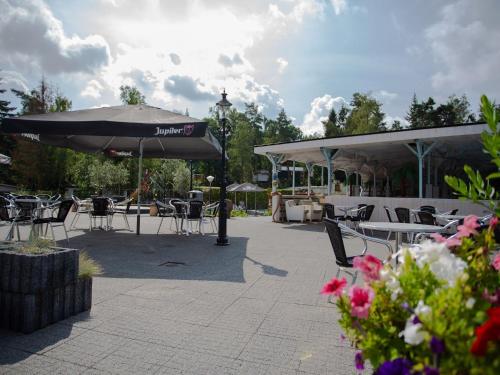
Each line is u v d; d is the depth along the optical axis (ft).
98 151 35.24
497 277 4.60
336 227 12.00
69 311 10.57
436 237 5.55
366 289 4.62
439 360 3.59
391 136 41.19
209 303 12.26
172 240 27.32
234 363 8.09
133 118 24.31
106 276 15.60
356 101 148.25
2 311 9.59
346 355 8.58
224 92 26.25
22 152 93.30
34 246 10.65
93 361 7.98
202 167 182.60
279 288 14.37
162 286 14.23
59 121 22.30
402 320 4.30
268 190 87.61
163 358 8.23
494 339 3.16
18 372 7.42
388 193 74.95
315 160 68.54
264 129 226.79
